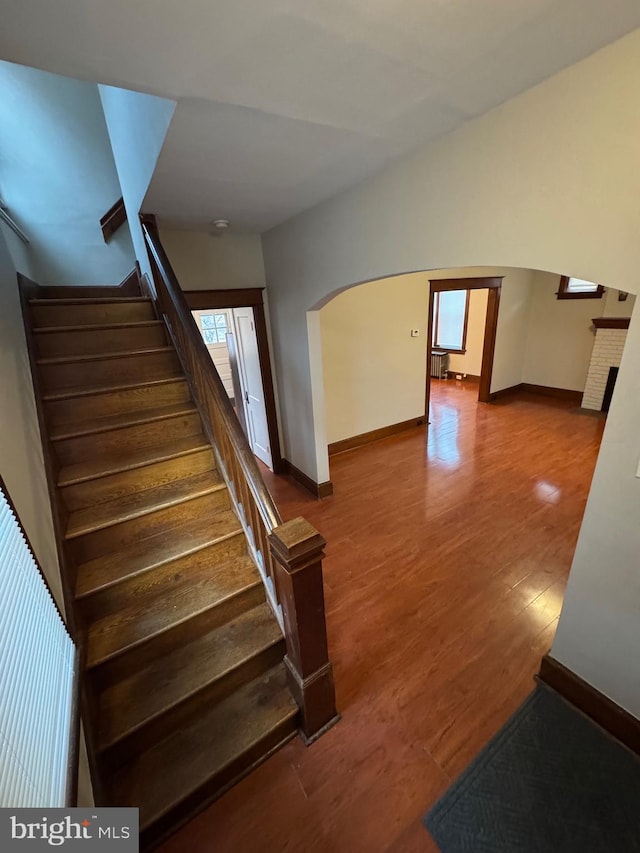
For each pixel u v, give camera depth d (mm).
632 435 1289
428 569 2607
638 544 1362
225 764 1464
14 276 2375
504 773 1493
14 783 730
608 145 1165
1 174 3221
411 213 1917
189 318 2143
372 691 1823
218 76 1166
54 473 1927
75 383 2445
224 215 2705
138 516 1948
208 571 1981
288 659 1660
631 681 1506
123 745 1446
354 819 1388
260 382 4125
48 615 1222
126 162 2605
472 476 3912
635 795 1411
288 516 3400
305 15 931
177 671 1651
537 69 1212
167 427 2377
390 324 4754
